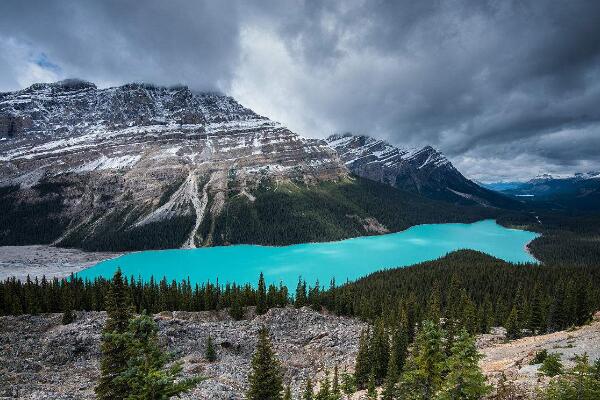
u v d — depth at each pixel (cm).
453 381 3034
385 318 10531
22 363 6794
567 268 17925
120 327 3222
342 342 9356
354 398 6475
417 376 3759
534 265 18850
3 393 5338
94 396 5184
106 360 2880
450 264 19462
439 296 13350
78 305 11250
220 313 11212
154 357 2264
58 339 7700
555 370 3997
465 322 10075
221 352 8288
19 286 11531
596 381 2753
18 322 9119
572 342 5803
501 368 5188
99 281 12800
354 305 12319
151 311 11706
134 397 2103
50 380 6103
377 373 7450
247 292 12219
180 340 8481
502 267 18125
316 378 7594
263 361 4441
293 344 9138
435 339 3703
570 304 10744
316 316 10912
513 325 10169
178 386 2206
